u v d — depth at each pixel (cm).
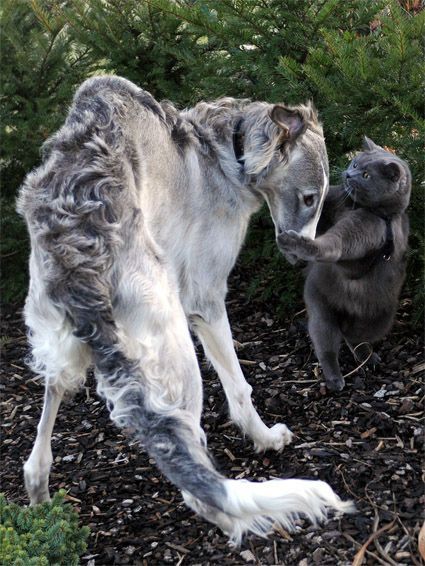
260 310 618
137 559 399
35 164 644
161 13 598
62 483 461
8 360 604
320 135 454
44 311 368
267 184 446
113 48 619
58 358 368
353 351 541
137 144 404
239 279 658
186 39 607
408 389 507
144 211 393
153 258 371
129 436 497
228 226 447
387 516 407
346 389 516
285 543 399
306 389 519
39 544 359
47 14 616
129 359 345
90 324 348
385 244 485
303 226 449
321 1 559
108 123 397
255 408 507
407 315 589
